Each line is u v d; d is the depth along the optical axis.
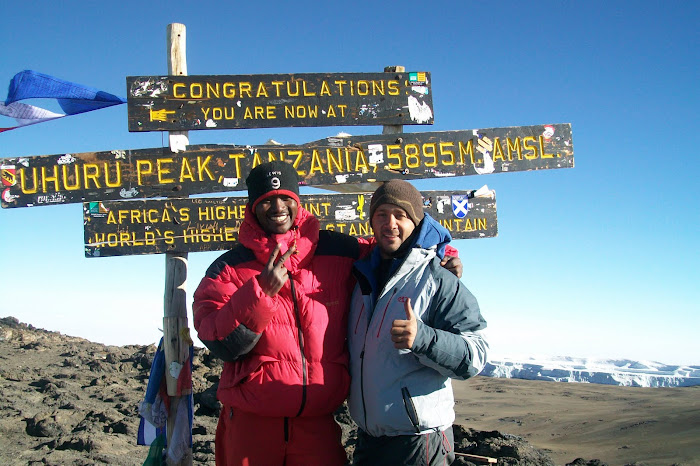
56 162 5.65
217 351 3.67
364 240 4.59
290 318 3.81
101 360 18.19
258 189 4.03
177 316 5.64
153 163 5.73
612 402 28.75
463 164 6.09
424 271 3.76
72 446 8.86
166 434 5.64
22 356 18.84
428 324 3.71
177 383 5.55
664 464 14.27
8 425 9.95
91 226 5.63
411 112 6.11
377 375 3.67
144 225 5.68
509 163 6.14
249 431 3.83
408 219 3.90
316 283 3.98
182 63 5.90
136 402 12.38
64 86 5.69
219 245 5.74
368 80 6.07
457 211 6.20
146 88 5.75
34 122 5.93
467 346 3.53
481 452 8.90
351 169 5.96
